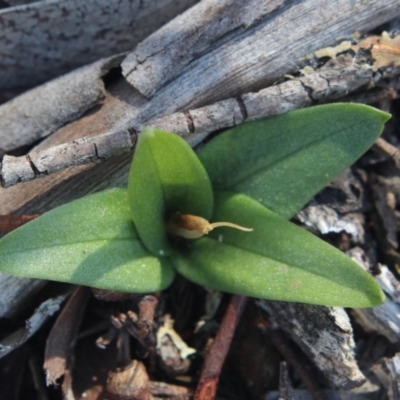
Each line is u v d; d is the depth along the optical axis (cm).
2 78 28
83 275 23
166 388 26
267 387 26
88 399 26
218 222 25
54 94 26
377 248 27
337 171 25
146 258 25
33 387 27
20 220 24
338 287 23
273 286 24
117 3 26
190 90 25
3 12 26
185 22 25
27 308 26
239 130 25
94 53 27
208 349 26
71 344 26
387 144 27
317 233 26
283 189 25
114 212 24
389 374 26
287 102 25
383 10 26
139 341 26
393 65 25
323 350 25
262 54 25
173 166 24
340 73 25
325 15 26
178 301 27
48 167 24
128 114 25
